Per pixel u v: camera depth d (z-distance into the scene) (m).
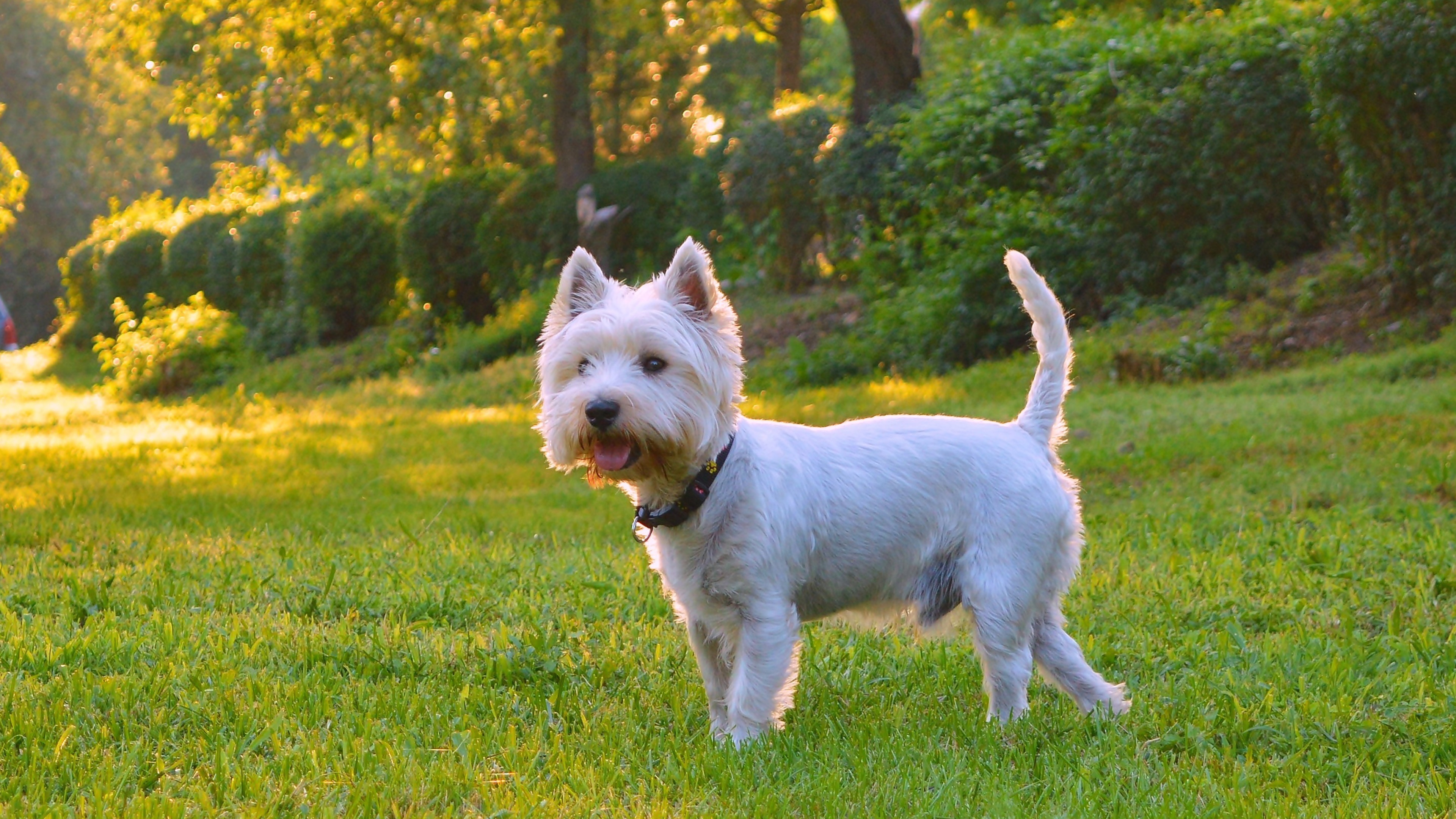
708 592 4.16
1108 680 5.01
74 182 54.31
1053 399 4.68
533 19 23.27
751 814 3.59
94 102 55.72
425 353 22.69
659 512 4.14
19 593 6.15
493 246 23.50
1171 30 15.74
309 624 5.67
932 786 3.82
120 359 23.64
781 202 20.09
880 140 18.34
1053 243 15.19
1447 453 8.63
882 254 18.17
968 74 18.14
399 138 32.75
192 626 5.47
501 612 5.98
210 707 4.43
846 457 4.42
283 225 28.81
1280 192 14.02
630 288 4.50
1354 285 13.21
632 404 3.95
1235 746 4.19
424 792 3.71
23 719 4.17
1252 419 10.28
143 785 3.80
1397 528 7.14
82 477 10.88
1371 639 5.29
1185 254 14.49
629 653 5.32
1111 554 6.96
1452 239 11.81
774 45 34.62
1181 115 13.95
